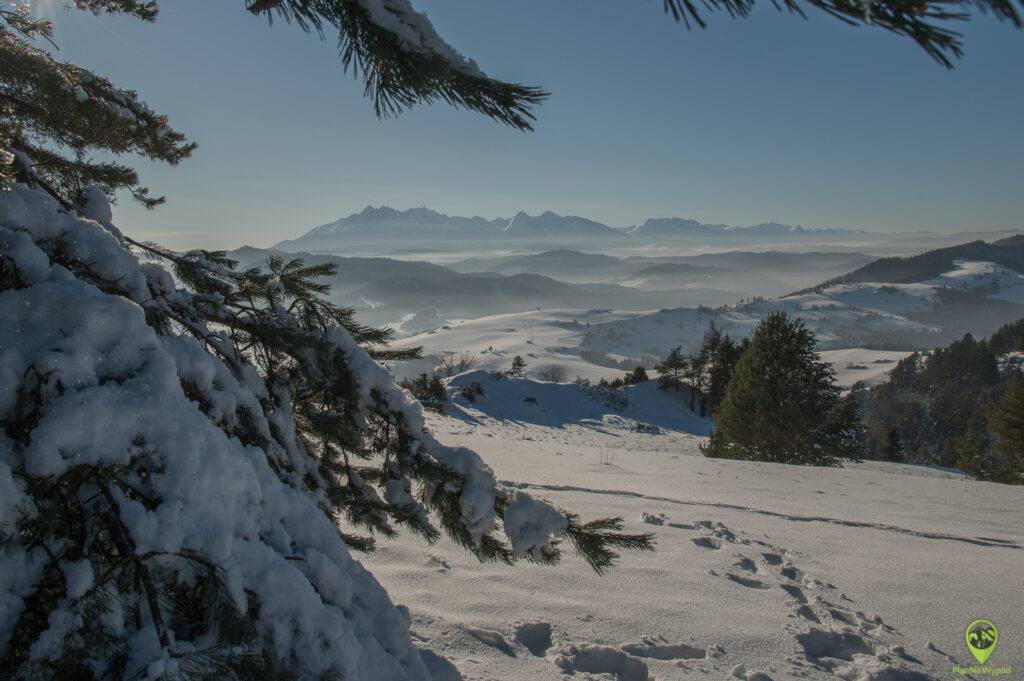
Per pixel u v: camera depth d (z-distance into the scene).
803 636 3.86
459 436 20.62
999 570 5.88
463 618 3.63
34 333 1.36
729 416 21.11
